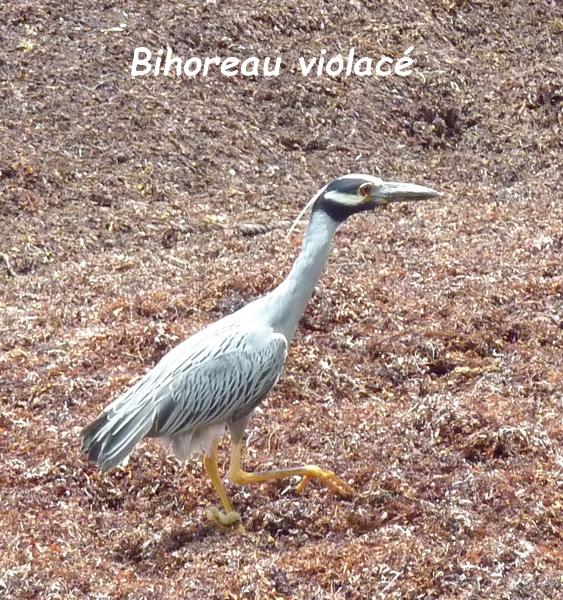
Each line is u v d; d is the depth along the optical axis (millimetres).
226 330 9141
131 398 8945
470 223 16078
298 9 22312
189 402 8875
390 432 10477
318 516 9398
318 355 11922
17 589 8461
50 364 11852
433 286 13461
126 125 18953
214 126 19328
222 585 8477
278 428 10641
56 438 10484
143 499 9797
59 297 13969
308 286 9312
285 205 17719
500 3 23656
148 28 21141
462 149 20031
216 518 9367
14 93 19266
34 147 18188
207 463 9336
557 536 9094
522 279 13570
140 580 8664
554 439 10352
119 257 15562
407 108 20703
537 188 18266
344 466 9992
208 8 21828
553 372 11688
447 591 8375
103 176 17828
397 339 12172
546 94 20984
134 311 12953
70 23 21047
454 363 11906
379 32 22281
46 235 16375
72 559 8875
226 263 14586
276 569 8602
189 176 18203
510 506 9375
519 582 8352
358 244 15109
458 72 21734
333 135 19812
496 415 10547
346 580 8477
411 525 9250
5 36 20500
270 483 9828
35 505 9695
